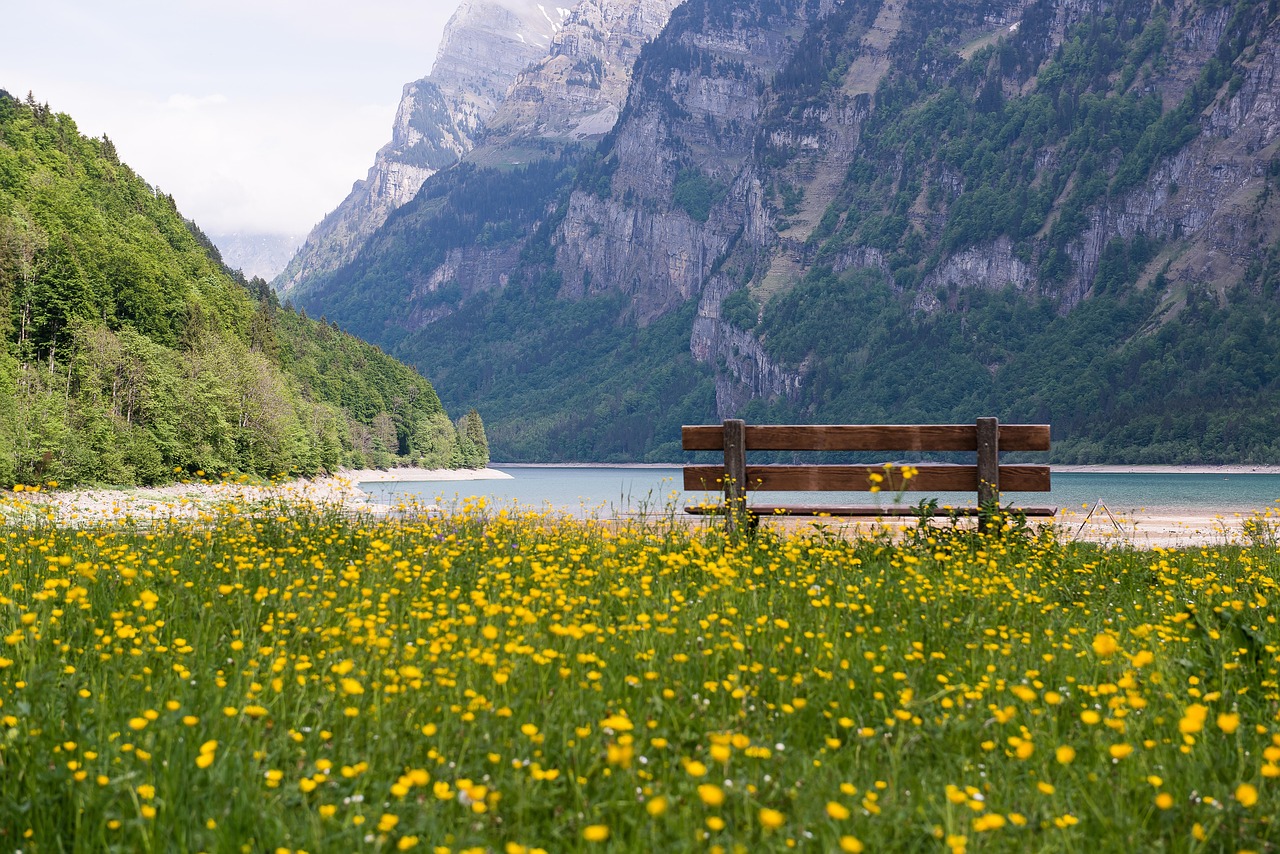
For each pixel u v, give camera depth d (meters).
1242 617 6.60
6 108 156.12
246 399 103.19
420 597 7.06
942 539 10.12
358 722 4.57
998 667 5.70
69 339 91.56
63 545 9.46
